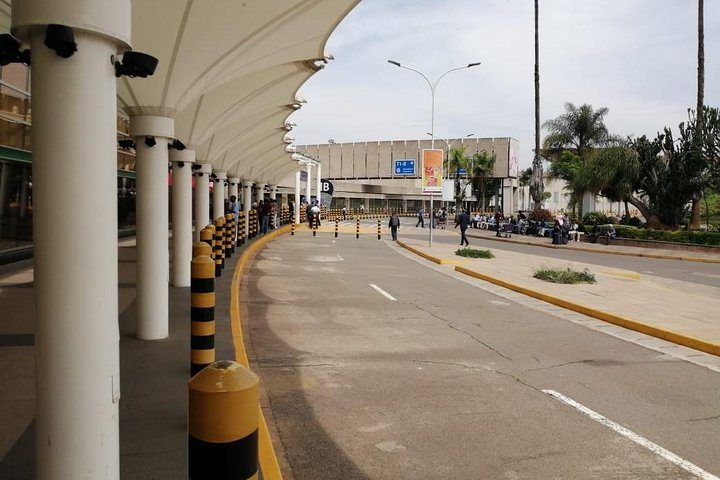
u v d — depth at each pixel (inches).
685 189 1306.6
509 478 169.8
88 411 112.4
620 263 903.1
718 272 800.9
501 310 444.8
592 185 1427.2
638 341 350.0
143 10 228.7
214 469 78.8
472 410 224.4
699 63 1290.6
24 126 520.4
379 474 170.9
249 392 80.7
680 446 194.4
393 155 2930.6
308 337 339.6
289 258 778.2
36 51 108.7
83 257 111.0
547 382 262.2
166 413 188.7
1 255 507.2
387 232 1555.1
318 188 1916.8
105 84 113.8
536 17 1658.5
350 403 229.6
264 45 315.3
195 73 271.3
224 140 569.9
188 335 290.5
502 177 2716.5
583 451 188.9
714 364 300.0
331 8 334.6
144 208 275.7
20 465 149.6
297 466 175.0
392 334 353.1
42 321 110.7
